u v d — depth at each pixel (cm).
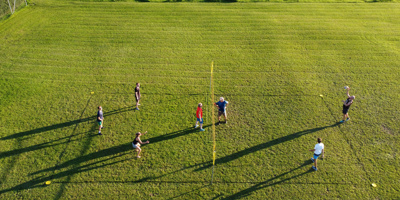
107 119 1341
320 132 1281
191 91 1533
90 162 1138
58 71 1666
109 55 1819
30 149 1186
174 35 2053
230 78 1627
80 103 1437
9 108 1389
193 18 2291
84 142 1226
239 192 1038
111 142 1228
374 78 1617
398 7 2472
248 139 1250
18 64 1717
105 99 1468
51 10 2377
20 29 2092
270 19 2278
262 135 1269
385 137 1252
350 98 1248
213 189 1048
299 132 1283
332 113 1385
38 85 1550
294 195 1027
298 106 1430
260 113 1388
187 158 1162
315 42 1972
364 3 2553
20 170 1101
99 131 1252
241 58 1805
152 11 2395
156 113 1386
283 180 1078
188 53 1850
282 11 2411
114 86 1559
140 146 1211
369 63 1745
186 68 1708
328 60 1780
